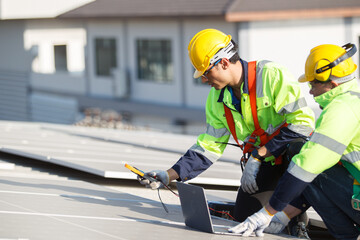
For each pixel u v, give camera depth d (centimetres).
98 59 2694
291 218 447
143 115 2511
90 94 2739
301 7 2030
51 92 2925
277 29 2081
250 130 480
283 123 473
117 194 526
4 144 716
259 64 461
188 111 2305
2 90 3192
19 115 3105
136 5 2411
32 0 3089
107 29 2612
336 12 2038
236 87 464
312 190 428
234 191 611
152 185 464
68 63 3334
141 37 2467
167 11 2195
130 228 396
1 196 455
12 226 364
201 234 400
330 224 434
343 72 409
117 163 640
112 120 2127
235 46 456
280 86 454
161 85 2428
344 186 417
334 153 391
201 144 490
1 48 3178
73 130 1130
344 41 2114
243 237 402
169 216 458
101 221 407
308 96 2084
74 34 3228
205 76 456
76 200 473
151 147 899
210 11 2034
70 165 609
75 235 359
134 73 2542
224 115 483
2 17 3039
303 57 2111
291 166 398
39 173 618
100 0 2664
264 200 504
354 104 396
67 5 3145
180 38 2298
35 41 3109
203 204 399
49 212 415
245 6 2034
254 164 468
